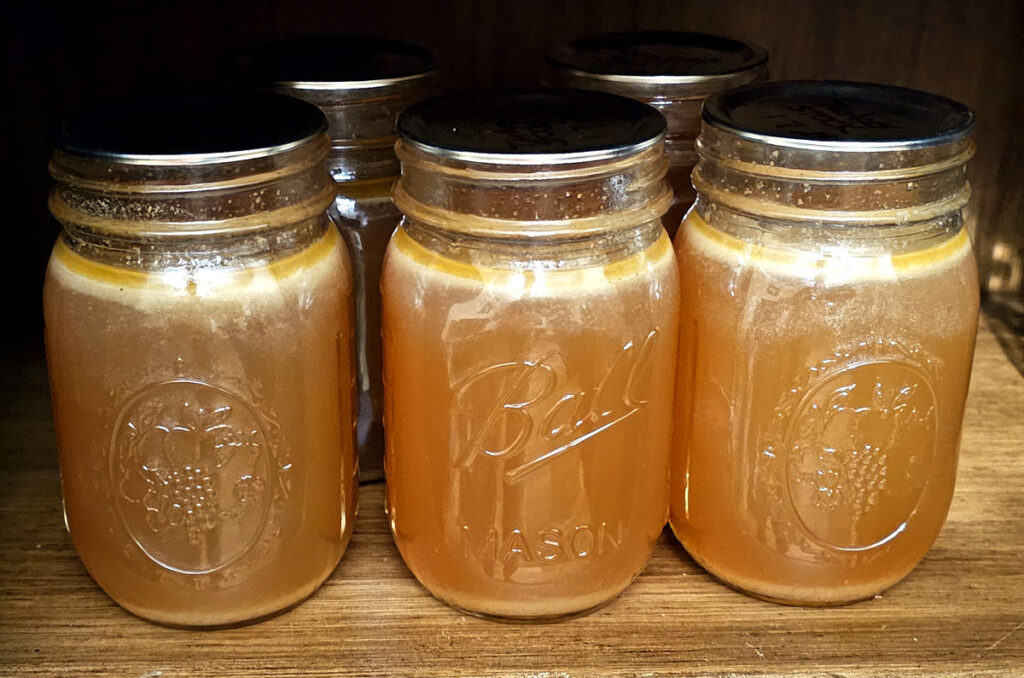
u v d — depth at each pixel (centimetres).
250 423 56
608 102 59
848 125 55
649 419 58
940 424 59
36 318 91
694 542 64
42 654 58
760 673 58
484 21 87
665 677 57
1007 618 62
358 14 86
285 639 60
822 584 61
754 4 88
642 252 55
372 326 69
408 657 58
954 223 57
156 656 58
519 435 55
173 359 53
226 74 67
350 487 63
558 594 59
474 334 54
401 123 55
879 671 58
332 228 59
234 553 58
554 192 51
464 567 59
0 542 67
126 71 85
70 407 56
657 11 88
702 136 59
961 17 87
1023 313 94
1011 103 89
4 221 89
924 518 61
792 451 58
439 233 55
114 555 58
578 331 54
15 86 85
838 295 55
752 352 57
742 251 57
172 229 51
